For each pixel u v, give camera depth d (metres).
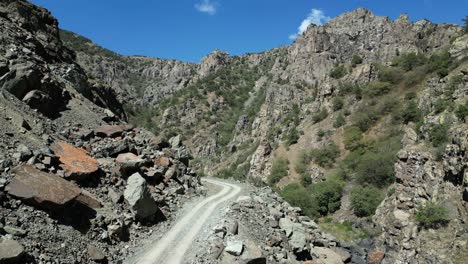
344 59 177.00
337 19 197.75
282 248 27.75
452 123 56.00
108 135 34.28
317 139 98.06
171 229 25.89
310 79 169.62
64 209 20.39
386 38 175.75
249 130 160.00
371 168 72.56
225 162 145.12
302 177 86.38
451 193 46.88
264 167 102.44
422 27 171.50
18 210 18.39
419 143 59.12
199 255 22.03
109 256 20.19
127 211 24.66
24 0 48.59
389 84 101.94
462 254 40.44
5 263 14.93
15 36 39.31
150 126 191.12
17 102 28.78
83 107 37.66
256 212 31.34
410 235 47.31
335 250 34.12
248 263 22.42
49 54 45.31
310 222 38.09
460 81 67.88
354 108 101.69
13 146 22.59
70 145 27.53
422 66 102.25
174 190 32.38
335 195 69.88
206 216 28.81
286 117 137.12
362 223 60.75
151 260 20.84
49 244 17.75
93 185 25.06
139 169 29.98
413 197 52.31
